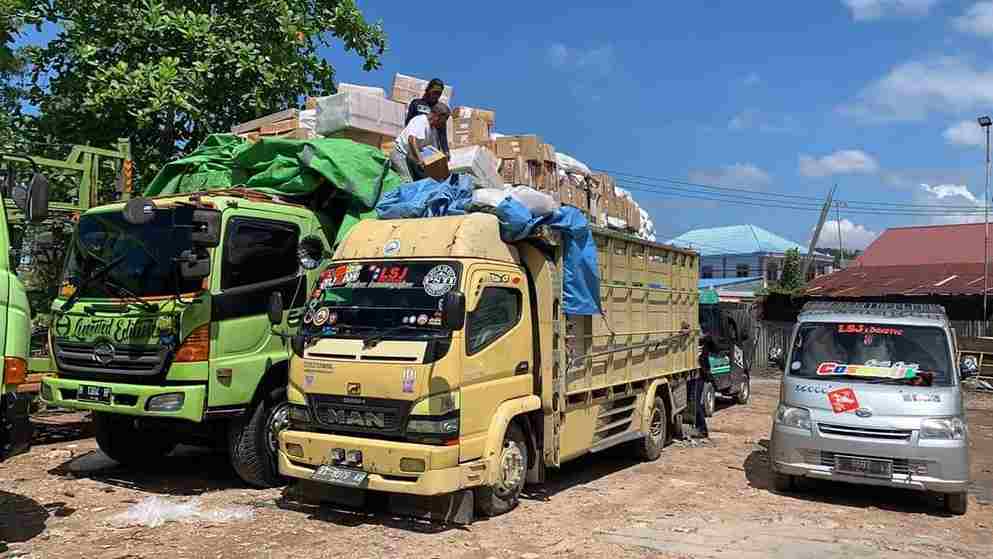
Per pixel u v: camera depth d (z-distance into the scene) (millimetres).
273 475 8766
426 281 7426
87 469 9570
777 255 50844
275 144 9688
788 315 30109
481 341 7453
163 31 14859
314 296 7957
